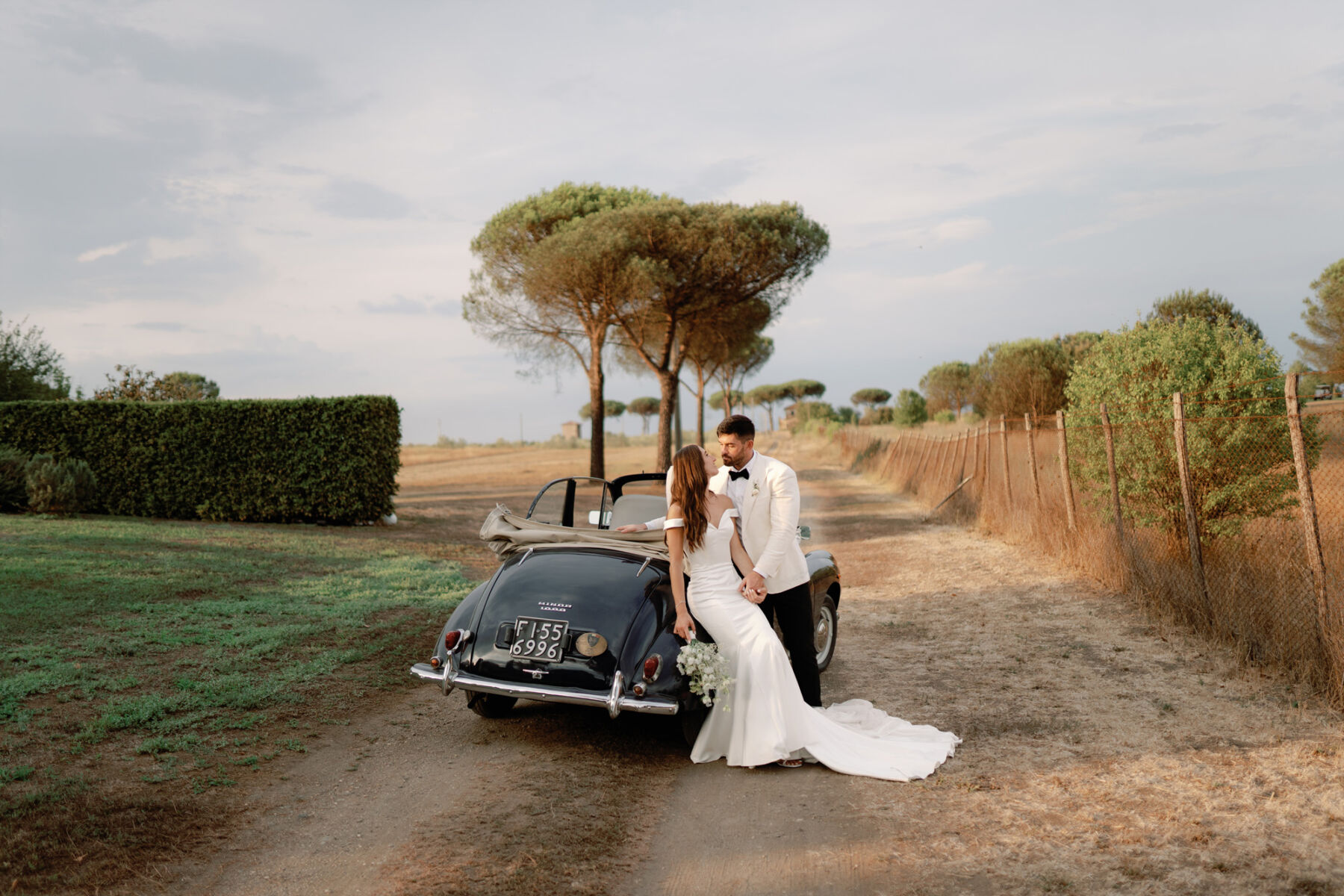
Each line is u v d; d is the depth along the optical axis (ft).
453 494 89.20
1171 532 27.76
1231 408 25.30
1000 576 33.50
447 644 15.49
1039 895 10.26
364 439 51.11
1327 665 17.84
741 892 10.58
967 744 15.93
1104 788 13.48
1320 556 18.53
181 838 11.87
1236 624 20.94
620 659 14.64
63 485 46.91
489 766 15.14
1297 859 10.86
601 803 13.48
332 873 10.97
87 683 18.06
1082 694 18.57
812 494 84.07
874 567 39.19
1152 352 28.19
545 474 123.95
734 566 16.33
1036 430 40.86
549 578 15.87
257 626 24.29
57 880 10.43
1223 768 14.07
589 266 76.59
